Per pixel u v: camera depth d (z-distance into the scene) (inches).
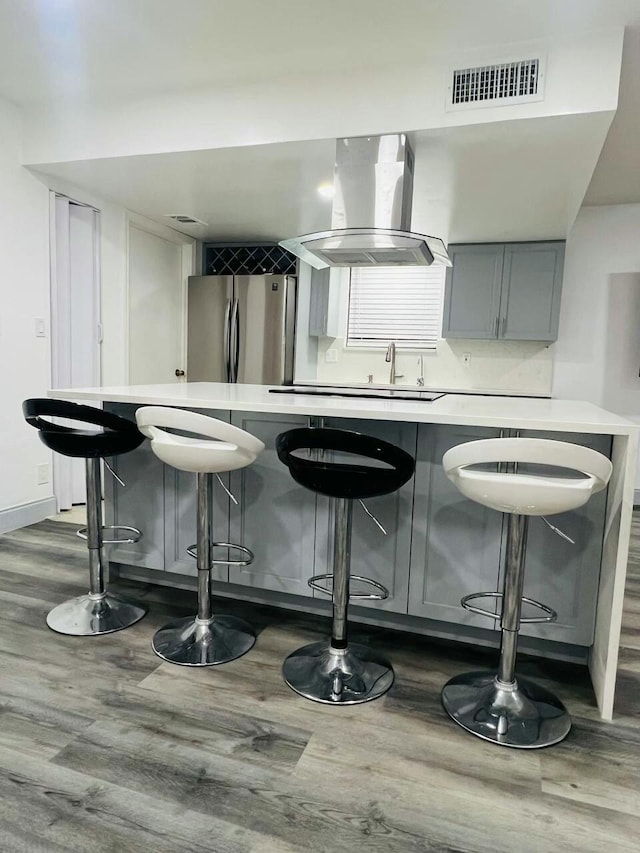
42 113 121.3
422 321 199.2
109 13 86.4
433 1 79.8
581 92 87.1
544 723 63.7
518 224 150.7
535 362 184.1
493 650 81.6
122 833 48.0
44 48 97.1
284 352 186.4
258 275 187.3
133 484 94.8
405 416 68.8
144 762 56.4
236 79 105.4
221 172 123.6
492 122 91.4
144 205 154.3
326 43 92.2
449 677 74.1
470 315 176.2
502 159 106.6
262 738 60.6
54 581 101.4
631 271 172.6
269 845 47.3
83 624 83.4
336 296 202.4
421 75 94.8
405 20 84.6
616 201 168.2
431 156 106.3
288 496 85.0
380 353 201.3
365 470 63.9
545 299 168.7
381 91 97.1
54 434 78.1
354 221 102.3
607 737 62.6
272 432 84.7
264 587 88.0
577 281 177.2
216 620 84.6
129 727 61.6
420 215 144.1
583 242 175.6
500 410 74.5
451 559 77.8
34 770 54.8
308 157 111.8
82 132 118.1
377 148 99.6
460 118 93.0
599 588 71.6
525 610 75.1
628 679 75.0
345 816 50.5
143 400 84.0
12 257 124.7
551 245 167.0
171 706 65.6
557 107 88.1
